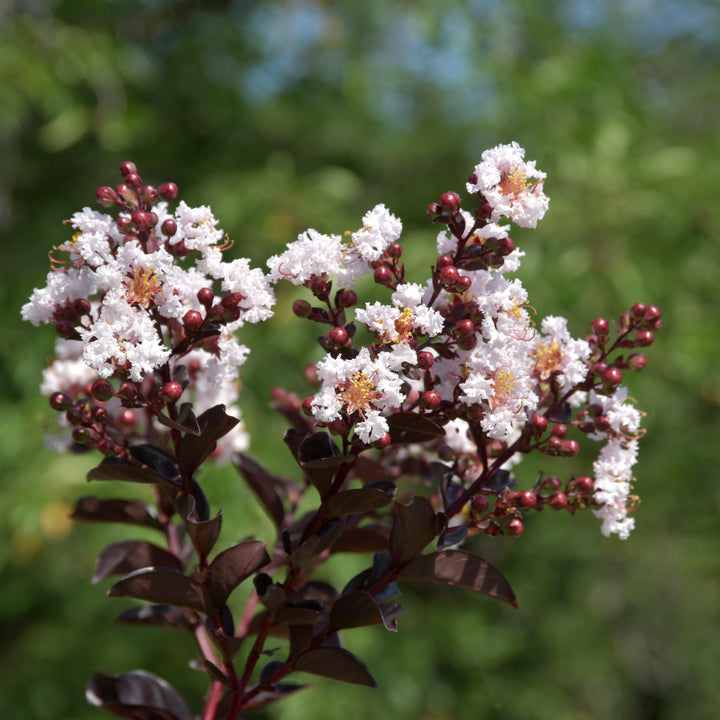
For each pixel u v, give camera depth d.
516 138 5.98
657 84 8.12
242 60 6.52
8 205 5.58
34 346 4.84
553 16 6.54
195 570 1.75
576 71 5.84
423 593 6.77
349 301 1.40
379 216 1.37
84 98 5.69
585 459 5.93
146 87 6.18
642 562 7.56
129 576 1.38
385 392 1.23
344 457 1.29
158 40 6.47
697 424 6.90
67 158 6.07
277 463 4.49
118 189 1.42
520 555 7.07
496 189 1.34
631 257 5.42
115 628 5.62
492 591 1.43
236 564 1.41
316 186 5.59
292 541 1.54
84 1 5.62
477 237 1.41
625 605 8.13
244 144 6.50
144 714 1.55
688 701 8.59
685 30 8.16
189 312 1.35
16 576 5.34
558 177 5.54
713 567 7.47
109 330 1.26
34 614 5.84
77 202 5.97
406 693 5.72
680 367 5.58
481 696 6.48
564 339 1.47
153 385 1.40
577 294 5.18
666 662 8.48
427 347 1.41
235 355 1.43
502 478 1.48
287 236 5.30
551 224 5.38
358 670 1.42
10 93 5.12
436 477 1.75
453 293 1.37
